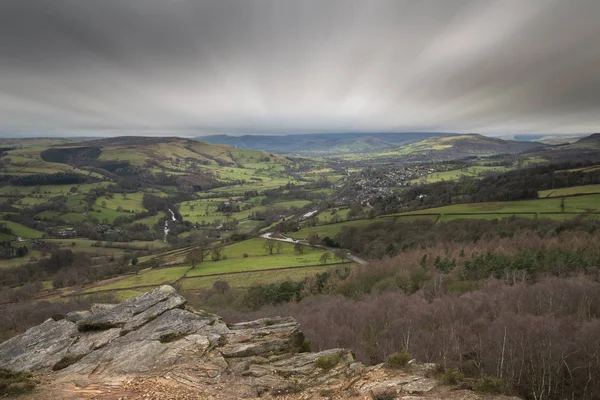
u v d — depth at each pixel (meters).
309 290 83.81
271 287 84.06
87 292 97.62
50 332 27.50
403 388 18.05
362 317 57.91
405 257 96.94
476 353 43.44
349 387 18.81
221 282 88.81
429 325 54.41
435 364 20.94
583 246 85.00
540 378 36.16
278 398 18.06
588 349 39.75
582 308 54.41
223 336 25.47
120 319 28.27
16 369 22.81
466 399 16.98
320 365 21.55
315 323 54.56
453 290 75.00
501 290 66.19
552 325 46.19
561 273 74.75
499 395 17.44
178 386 18.97
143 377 20.05
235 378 19.95
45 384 19.48
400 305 62.50
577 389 35.84
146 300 30.97
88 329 27.39
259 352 23.56
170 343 24.20
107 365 21.80
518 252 88.00
